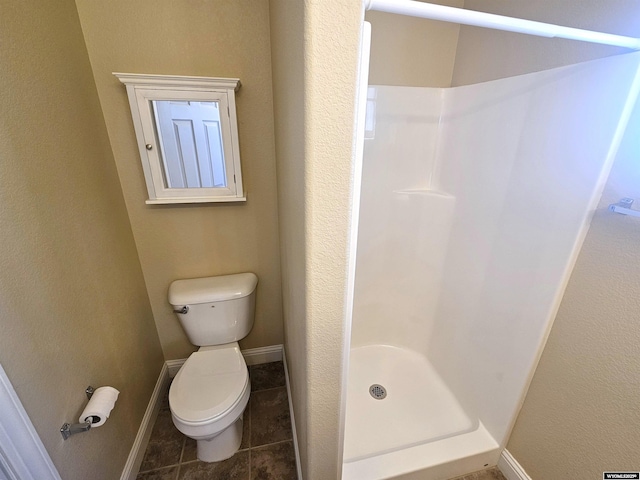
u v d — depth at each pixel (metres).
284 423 1.47
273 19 1.01
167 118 1.17
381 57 1.34
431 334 1.67
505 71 1.10
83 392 0.92
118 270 1.20
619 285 0.76
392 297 1.73
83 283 0.96
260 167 1.38
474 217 1.28
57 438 0.80
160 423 1.46
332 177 0.57
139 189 1.30
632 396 0.77
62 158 0.91
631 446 0.78
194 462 1.29
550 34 0.61
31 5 0.81
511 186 1.07
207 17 1.12
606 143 0.75
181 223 1.40
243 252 1.52
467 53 1.31
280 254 1.51
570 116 0.83
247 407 1.55
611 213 0.77
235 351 1.44
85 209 1.01
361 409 1.42
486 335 1.24
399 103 1.42
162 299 1.52
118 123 1.19
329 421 0.88
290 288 1.10
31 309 0.74
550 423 1.00
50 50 0.88
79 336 0.92
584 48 0.81
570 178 0.84
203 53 1.16
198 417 1.09
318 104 0.51
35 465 0.73
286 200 1.00
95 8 1.04
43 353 0.77
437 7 0.53
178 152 1.23
